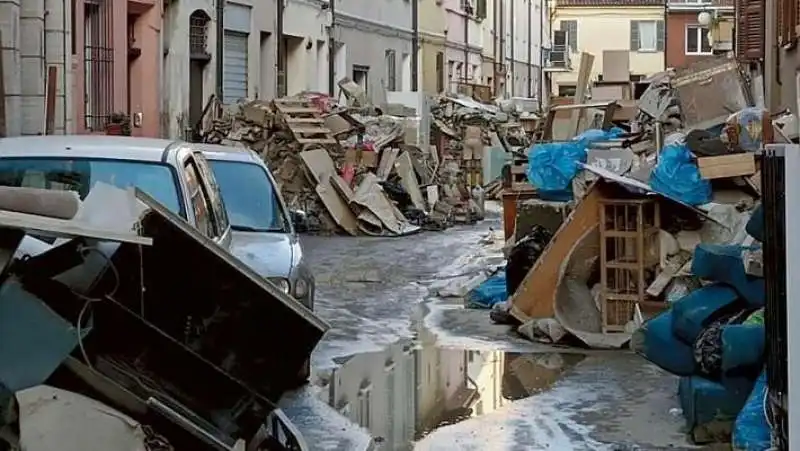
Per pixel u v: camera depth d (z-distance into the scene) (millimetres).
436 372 12336
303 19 37594
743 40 25531
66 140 10664
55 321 5496
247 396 6117
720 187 13594
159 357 5945
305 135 29469
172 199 9734
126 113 24922
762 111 13906
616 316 13719
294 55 37688
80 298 5621
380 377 12078
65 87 20781
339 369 12477
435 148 38312
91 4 23609
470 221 33625
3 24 19219
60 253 5633
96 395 5547
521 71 73625
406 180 31625
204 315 6098
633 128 20234
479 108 43375
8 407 5395
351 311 16516
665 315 10062
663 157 13547
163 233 5910
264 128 29672
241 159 13945
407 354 13344
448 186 34875
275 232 13141
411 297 17984
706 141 13828
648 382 11742
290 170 29344
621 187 13664
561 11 83500
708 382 9508
